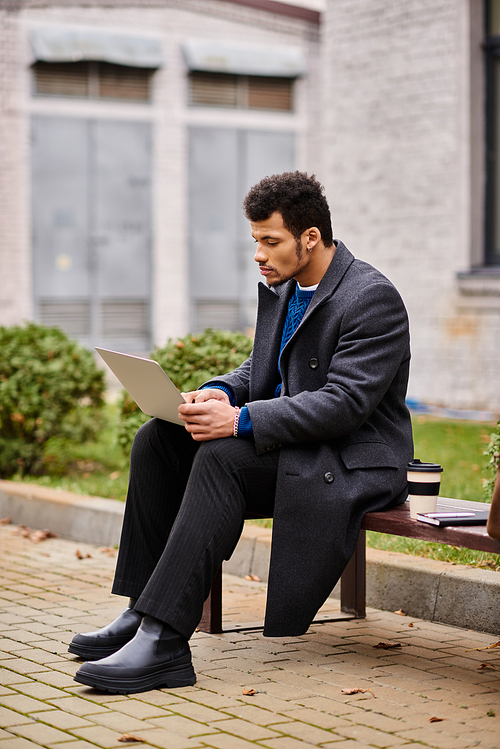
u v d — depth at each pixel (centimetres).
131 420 601
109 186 1448
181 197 1483
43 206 1416
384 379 313
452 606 380
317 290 326
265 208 317
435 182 1038
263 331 350
